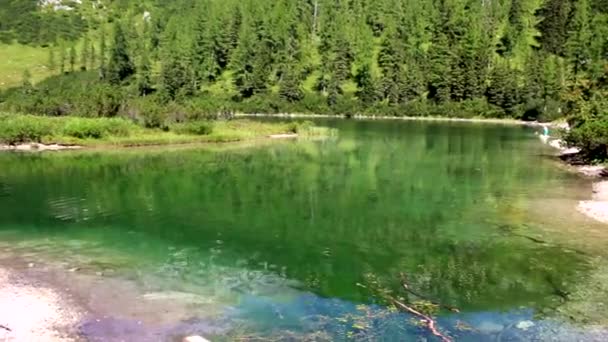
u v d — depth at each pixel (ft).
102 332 47.57
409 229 85.35
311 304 54.13
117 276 62.28
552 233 81.41
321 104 524.11
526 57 565.53
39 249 73.36
